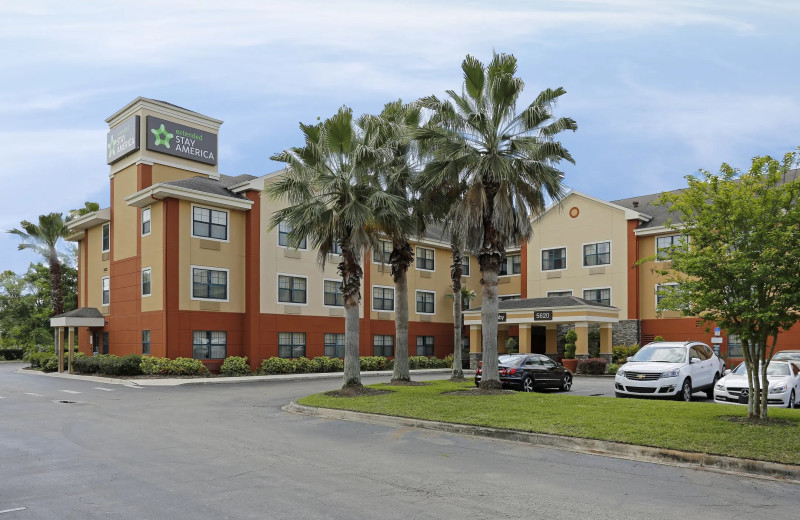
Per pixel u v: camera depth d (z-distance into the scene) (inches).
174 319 1182.9
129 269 1307.8
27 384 1039.0
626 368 719.7
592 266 1519.4
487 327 722.8
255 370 1285.7
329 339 1461.6
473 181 730.2
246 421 576.7
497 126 733.9
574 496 299.6
